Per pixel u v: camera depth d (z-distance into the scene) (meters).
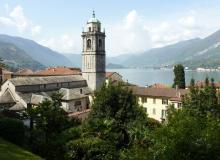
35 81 95.62
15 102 86.06
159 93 90.75
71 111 92.44
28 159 25.36
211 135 20.11
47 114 45.66
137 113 42.72
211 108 44.00
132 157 23.05
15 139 38.69
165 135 20.98
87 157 34.12
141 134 34.06
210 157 19.39
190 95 46.22
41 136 43.75
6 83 89.69
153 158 20.95
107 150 34.72
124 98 42.78
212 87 46.97
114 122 40.53
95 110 43.25
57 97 56.00
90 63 114.12
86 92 109.12
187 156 19.41
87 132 39.00
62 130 45.78
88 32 112.62
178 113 22.80
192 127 20.89
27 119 64.62
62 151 36.03
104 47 115.75
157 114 90.31
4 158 24.36
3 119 39.62
